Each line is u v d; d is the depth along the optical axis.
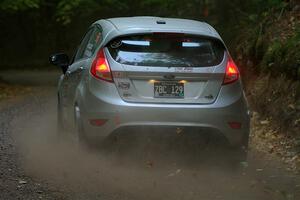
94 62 12.86
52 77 46.25
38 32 57.94
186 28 13.05
